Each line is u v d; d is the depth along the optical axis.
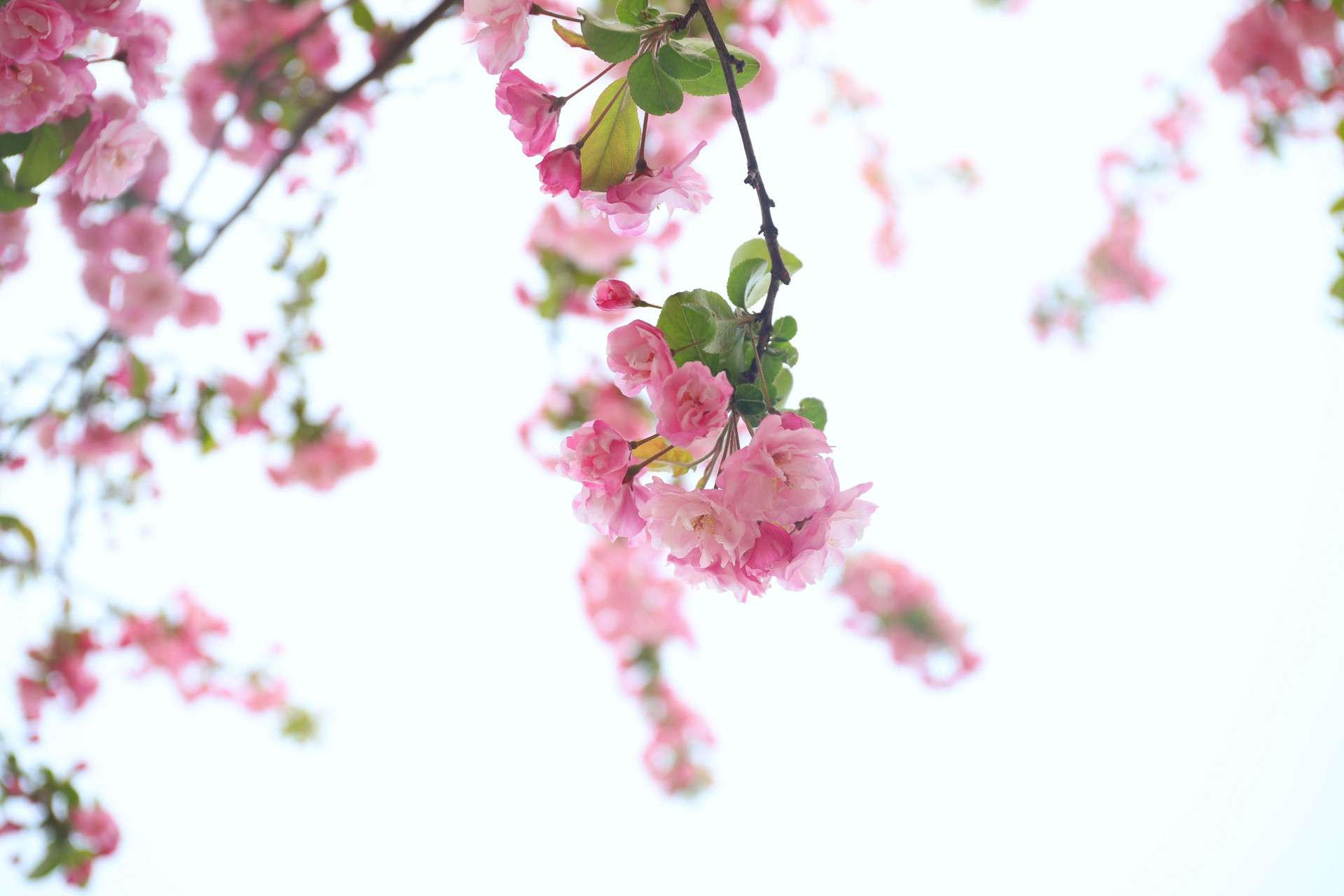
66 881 1.74
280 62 1.76
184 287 1.72
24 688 2.09
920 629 2.81
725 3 1.80
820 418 0.96
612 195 0.94
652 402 0.91
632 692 2.83
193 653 2.43
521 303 1.88
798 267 0.97
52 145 1.01
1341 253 1.36
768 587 0.91
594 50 0.93
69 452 1.88
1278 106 2.10
